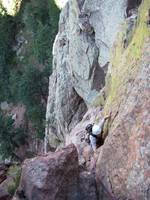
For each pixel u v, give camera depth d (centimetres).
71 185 1121
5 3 4700
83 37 2131
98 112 1596
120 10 1817
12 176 1456
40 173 1098
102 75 2116
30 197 1094
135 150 1062
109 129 1270
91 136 1319
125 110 1170
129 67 1338
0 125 3788
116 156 1108
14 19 4569
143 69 1173
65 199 1108
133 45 1396
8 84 4322
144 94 1116
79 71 2220
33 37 4234
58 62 2534
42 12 4194
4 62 4441
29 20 4291
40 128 3709
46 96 3775
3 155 3819
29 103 3791
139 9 1491
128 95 1227
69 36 2320
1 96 4325
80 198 1116
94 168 1183
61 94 2478
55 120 2667
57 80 2530
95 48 2092
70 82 2428
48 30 3875
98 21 2002
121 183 1073
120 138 1112
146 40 1245
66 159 1122
